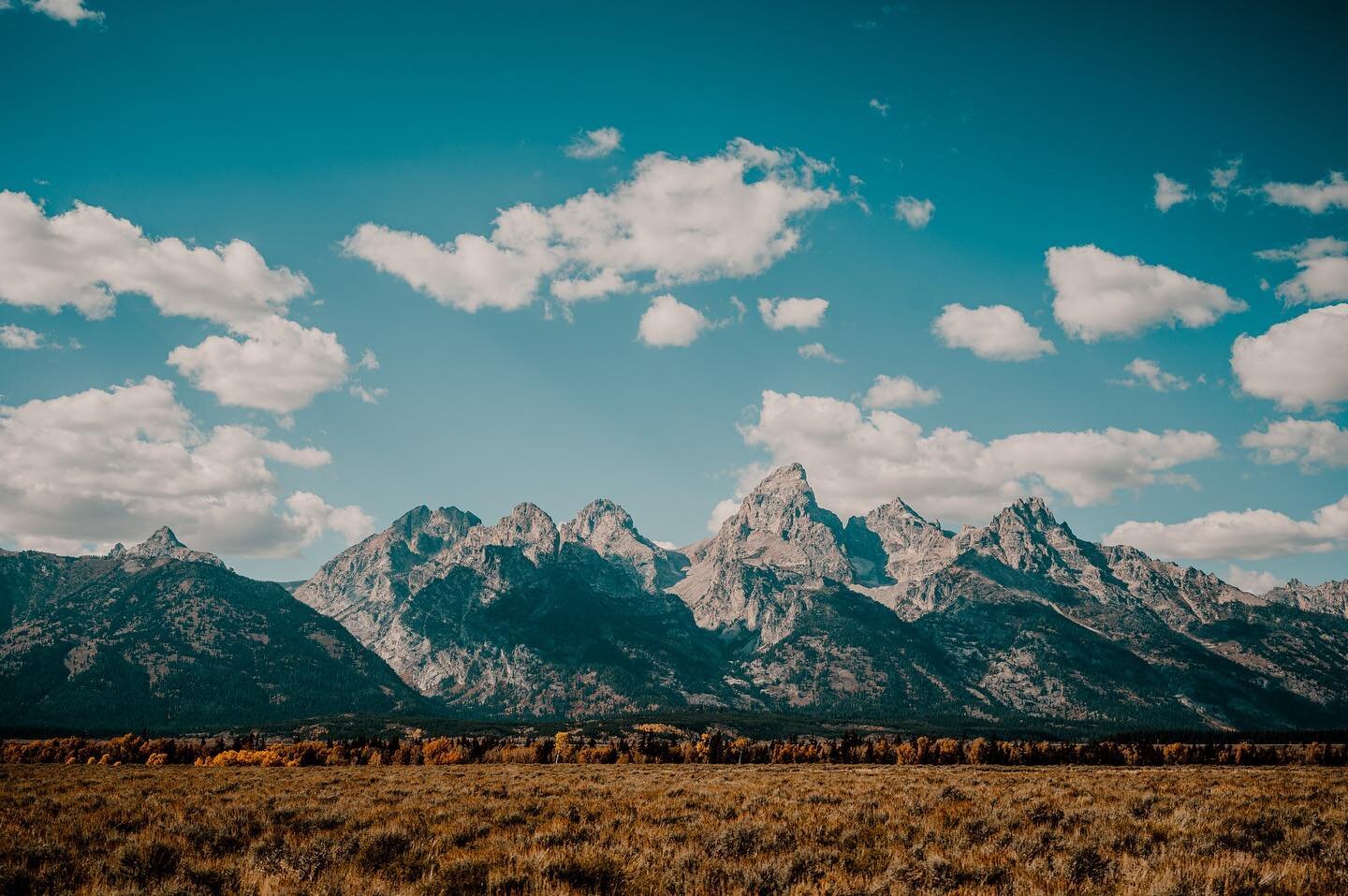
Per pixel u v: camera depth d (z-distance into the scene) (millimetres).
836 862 18453
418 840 20984
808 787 40594
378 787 41344
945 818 25422
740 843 20453
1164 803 29156
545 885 15281
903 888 15414
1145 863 17031
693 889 15656
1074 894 15203
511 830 23438
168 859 18547
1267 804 28469
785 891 15562
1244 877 15789
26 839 20391
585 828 23016
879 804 30062
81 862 18094
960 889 15586
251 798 34812
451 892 15297
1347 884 15609
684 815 27109
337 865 18000
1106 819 24578
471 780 50094
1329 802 29938
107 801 31953
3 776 49406
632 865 17297
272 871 17312
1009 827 23625
